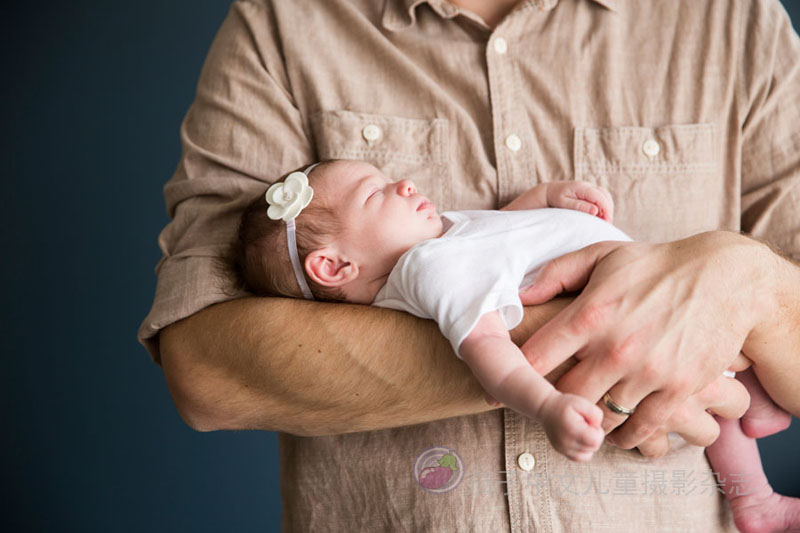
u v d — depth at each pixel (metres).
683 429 1.35
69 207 3.11
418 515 1.48
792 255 1.55
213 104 1.66
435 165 1.62
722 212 1.60
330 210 1.45
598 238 1.38
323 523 1.56
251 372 1.35
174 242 1.62
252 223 1.49
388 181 1.50
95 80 3.09
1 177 3.12
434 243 1.30
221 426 1.46
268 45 1.67
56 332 3.12
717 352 1.18
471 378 1.28
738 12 1.60
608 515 1.44
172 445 3.09
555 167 1.61
